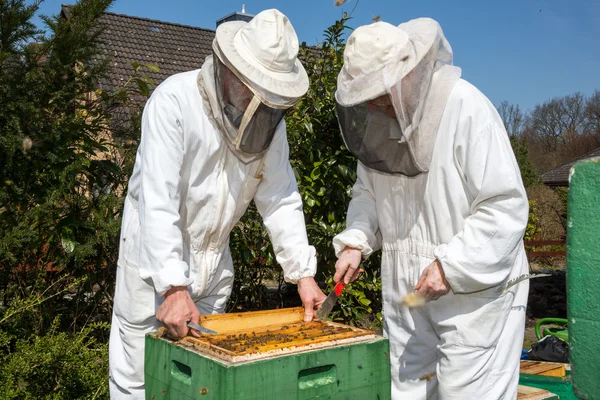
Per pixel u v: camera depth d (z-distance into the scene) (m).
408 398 2.32
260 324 2.18
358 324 4.20
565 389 2.61
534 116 39.78
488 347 2.06
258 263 4.20
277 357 1.62
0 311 3.00
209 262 2.46
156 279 1.99
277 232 2.47
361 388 1.80
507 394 2.10
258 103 2.00
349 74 2.01
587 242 1.01
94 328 3.47
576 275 1.03
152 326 2.38
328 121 3.88
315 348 1.73
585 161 1.01
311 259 2.42
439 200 2.08
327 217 3.95
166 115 2.17
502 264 1.95
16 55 3.24
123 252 2.38
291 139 3.89
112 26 13.76
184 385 1.75
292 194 2.52
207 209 2.35
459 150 2.01
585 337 1.02
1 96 3.10
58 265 3.30
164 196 2.11
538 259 13.67
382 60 1.89
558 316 7.73
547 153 37.44
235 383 1.54
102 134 3.86
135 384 2.41
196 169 2.27
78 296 3.52
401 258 2.28
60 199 3.36
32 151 3.16
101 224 3.29
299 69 2.17
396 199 2.26
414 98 1.91
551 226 15.55
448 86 2.01
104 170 3.55
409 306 2.10
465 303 2.06
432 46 1.92
